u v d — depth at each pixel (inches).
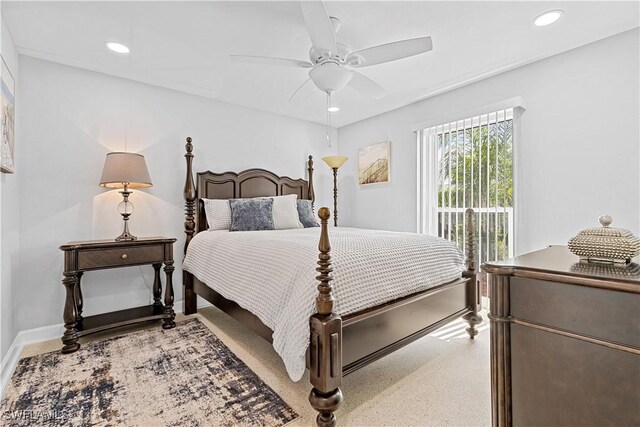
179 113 132.6
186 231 129.4
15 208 94.0
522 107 110.6
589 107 96.1
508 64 109.3
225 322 116.4
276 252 76.0
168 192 129.5
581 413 35.5
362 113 164.4
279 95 137.9
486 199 120.7
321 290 57.2
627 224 89.4
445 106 134.8
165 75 117.1
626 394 32.5
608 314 33.5
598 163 94.5
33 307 100.1
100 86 114.3
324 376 55.2
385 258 73.7
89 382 74.0
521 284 40.0
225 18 82.0
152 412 62.9
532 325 38.9
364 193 175.5
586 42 95.3
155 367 81.4
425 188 143.9
